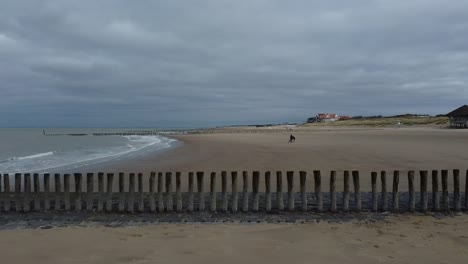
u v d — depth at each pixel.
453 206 10.04
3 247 6.82
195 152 31.62
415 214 9.58
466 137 46.66
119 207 9.74
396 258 6.22
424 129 84.38
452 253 6.49
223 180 9.73
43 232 7.86
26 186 9.80
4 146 52.19
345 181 9.77
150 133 129.25
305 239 7.36
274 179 15.58
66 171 20.34
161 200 9.75
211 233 7.80
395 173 9.79
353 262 6.04
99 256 6.30
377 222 8.78
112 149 42.47
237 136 70.44
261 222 8.78
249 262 6.03
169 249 6.68
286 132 91.38
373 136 55.09
